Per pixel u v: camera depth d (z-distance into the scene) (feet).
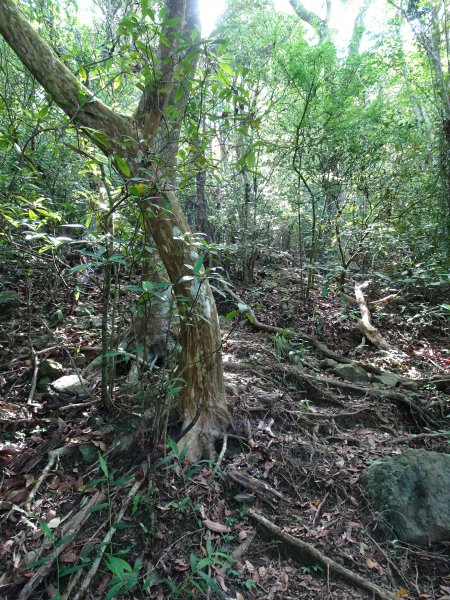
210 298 9.96
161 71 9.86
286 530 8.37
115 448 9.33
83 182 16.80
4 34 8.29
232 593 7.23
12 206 10.41
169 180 10.63
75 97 8.72
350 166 20.53
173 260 9.55
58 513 8.10
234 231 22.99
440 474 8.86
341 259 21.34
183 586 7.12
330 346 17.16
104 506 7.68
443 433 11.42
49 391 10.96
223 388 10.48
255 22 22.75
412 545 8.39
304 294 20.47
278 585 7.49
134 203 9.00
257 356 14.23
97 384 11.28
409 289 20.74
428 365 16.03
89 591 6.93
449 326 18.92
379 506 8.96
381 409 12.62
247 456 9.79
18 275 15.02
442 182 22.29
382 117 21.94
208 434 9.86
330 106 19.35
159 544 7.79
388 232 21.16
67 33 18.22
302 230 27.22
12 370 11.87
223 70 9.24
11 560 7.21
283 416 11.30
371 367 15.10
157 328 12.39
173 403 10.13
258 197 21.91
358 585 7.52
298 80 19.07
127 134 9.13
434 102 25.52
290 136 21.57
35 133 9.18
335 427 11.49
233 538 8.11
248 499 8.80
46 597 6.83
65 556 7.30
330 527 8.63
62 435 9.63
